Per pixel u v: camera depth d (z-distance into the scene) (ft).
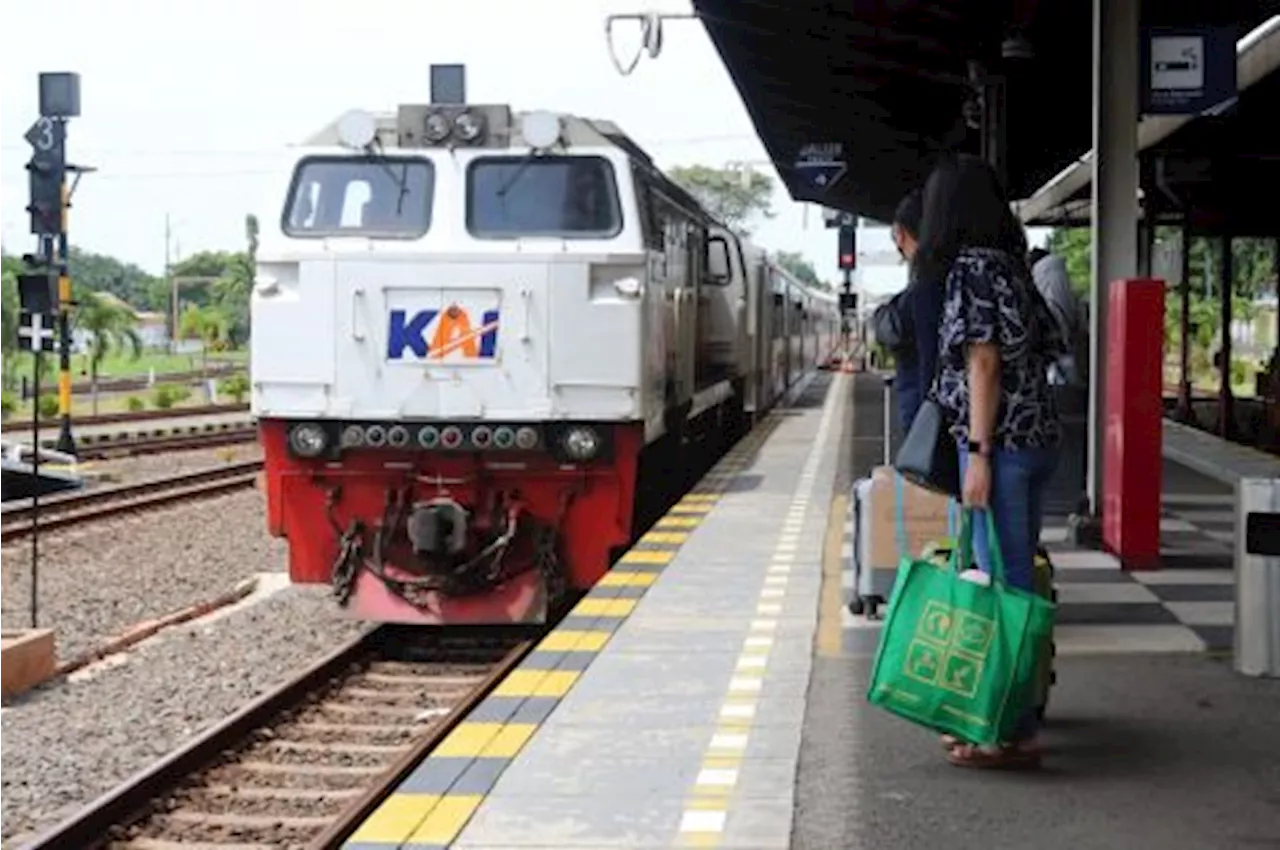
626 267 40.98
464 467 41.19
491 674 37.14
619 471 41.37
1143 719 24.14
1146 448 36.70
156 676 38.24
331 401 40.65
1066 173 102.68
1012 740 21.47
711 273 63.62
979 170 21.03
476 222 41.65
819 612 33.09
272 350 40.91
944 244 20.86
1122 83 39.55
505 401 40.52
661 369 45.88
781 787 21.03
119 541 60.49
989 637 20.29
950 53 59.16
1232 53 40.96
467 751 23.02
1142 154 79.61
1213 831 19.13
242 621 45.06
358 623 44.78
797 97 81.25
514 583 41.47
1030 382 20.74
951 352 20.86
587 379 40.57
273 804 28.14
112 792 26.78
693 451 64.44
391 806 20.57
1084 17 56.65
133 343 217.97
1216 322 182.80
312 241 41.45
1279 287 96.02
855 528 32.78
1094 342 39.91
